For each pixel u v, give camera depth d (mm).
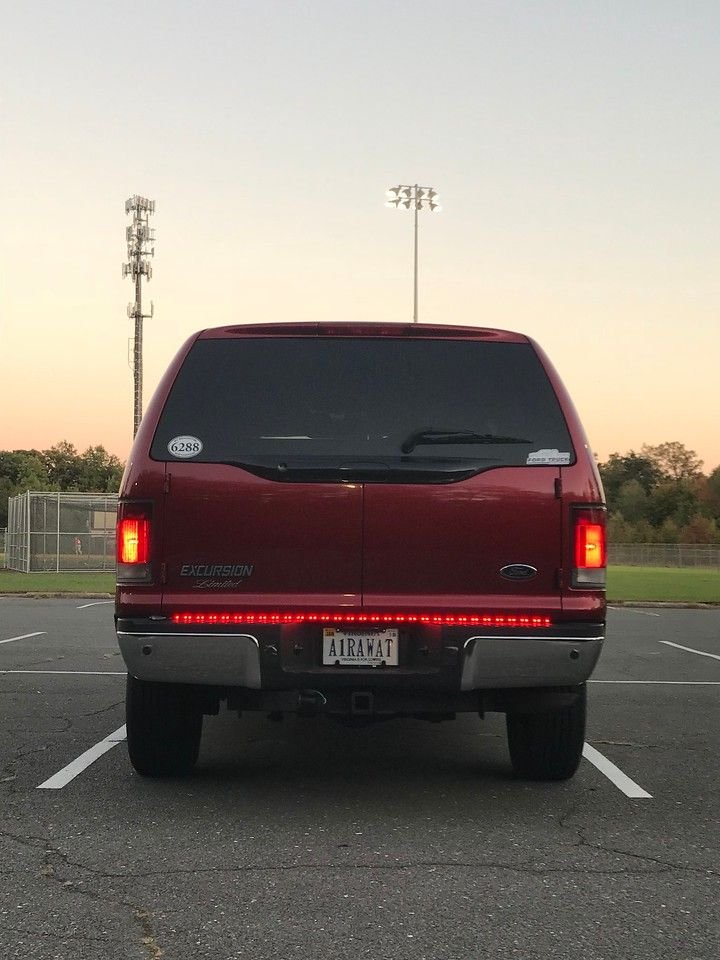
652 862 4477
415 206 50281
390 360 5316
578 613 5043
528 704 5324
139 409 51594
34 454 125062
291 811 5293
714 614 21656
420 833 4895
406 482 5078
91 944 3529
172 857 4480
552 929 3697
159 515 5086
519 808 5395
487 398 5242
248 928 3678
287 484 5082
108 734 7281
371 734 7566
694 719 8250
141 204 51406
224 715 8414
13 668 10883
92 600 23531
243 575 5059
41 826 4961
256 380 5273
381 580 5047
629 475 151500
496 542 5066
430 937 3613
